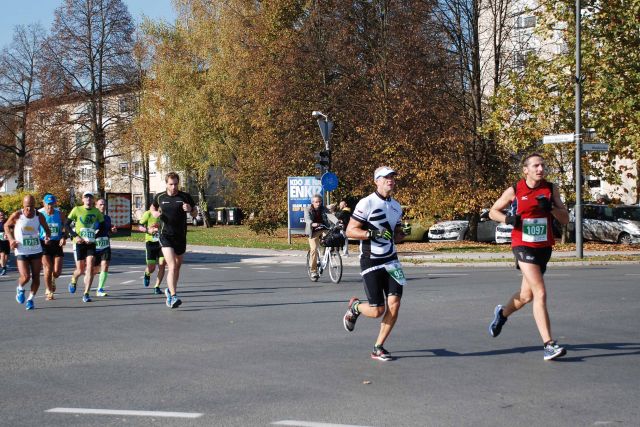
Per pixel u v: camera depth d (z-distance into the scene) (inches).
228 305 496.7
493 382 252.4
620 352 303.7
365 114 1334.9
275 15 1531.7
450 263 874.1
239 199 1536.7
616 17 960.9
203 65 1779.0
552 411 213.5
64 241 553.3
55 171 1979.6
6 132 2295.8
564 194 1130.7
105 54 2018.9
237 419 210.4
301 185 1272.1
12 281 759.1
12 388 257.8
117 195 1749.5
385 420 206.2
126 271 845.2
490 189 1173.1
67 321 433.1
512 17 1195.3
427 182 1157.1
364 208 294.7
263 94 1428.4
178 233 477.7
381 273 297.7
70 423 210.4
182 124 1724.9
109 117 2032.5
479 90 1202.6
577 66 862.5
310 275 674.2
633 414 209.0
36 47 2145.7
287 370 279.1
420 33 1227.9
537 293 290.2
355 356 305.3
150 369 286.7
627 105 943.7
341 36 1363.2
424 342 335.3
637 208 1168.8
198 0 1711.4
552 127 1077.1
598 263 844.0
